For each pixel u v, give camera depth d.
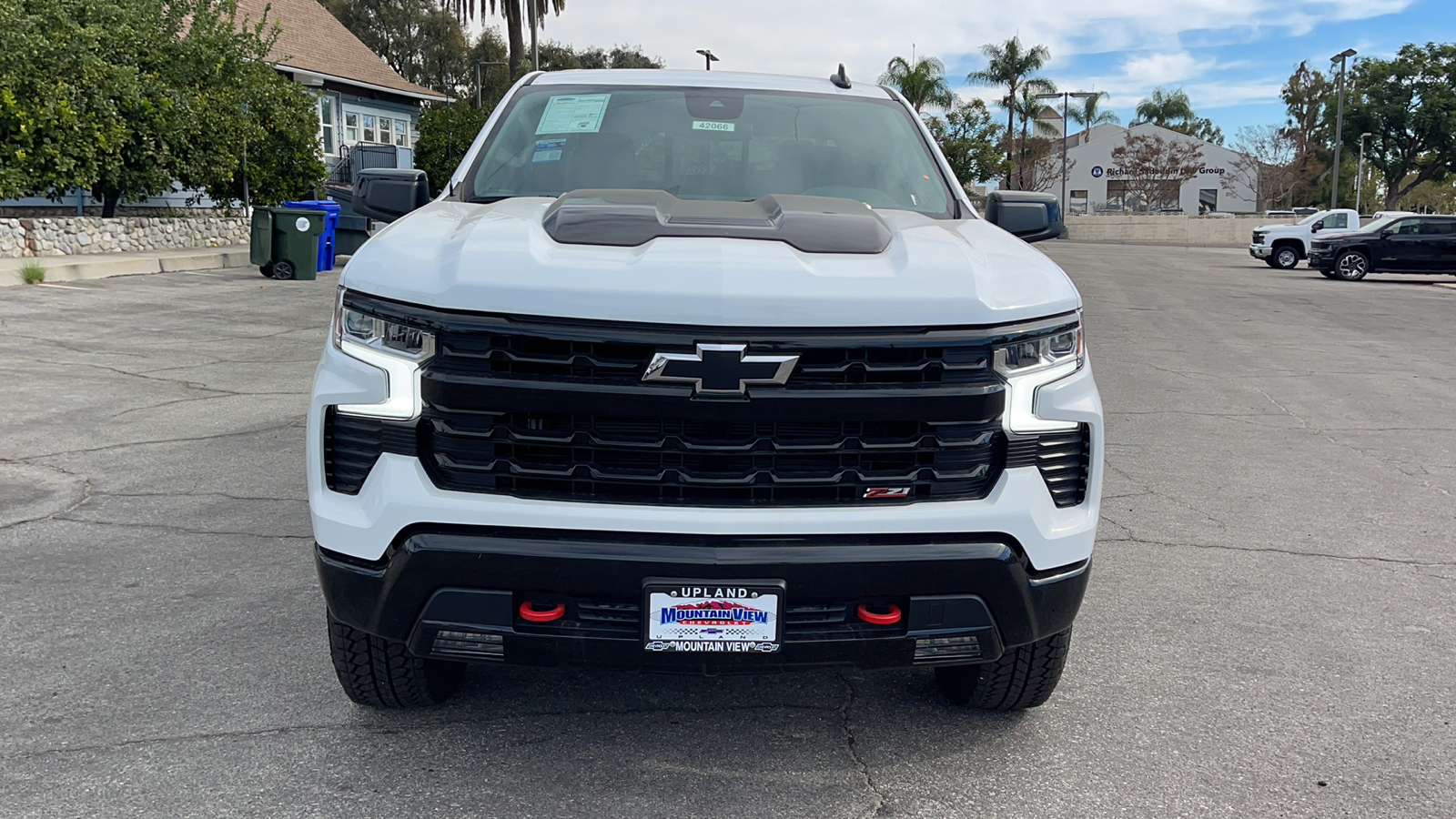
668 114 4.00
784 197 3.29
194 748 3.07
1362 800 2.96
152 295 14.06
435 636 2.66
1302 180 74.69
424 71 68.19
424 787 2.89
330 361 2.72
